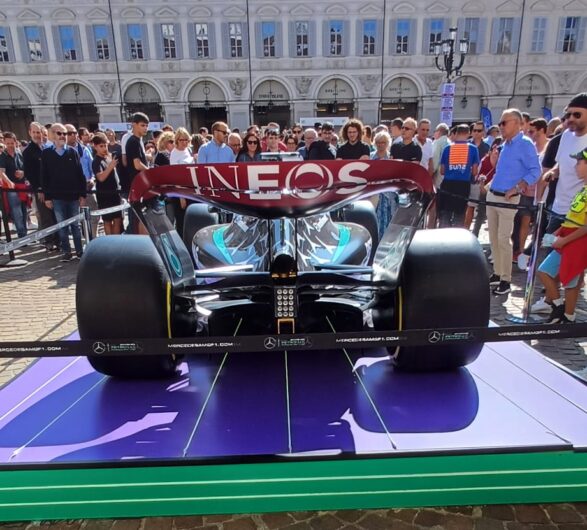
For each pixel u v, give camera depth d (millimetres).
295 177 1710
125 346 1841
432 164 7098
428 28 34969
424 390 2127
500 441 1749
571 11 34375
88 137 10391
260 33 35188
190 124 37688
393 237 2209
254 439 1778
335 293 2336
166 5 34375
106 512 1731
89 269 2076
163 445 1752
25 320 4059
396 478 1724
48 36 35062
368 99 36469
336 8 34625
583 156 3135
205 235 3123
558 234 3412
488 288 2119
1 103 37375
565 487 1768
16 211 7496
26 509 1719
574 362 3111
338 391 2123
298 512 1760
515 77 35656
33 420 1939
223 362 2434
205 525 1706
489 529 1673
